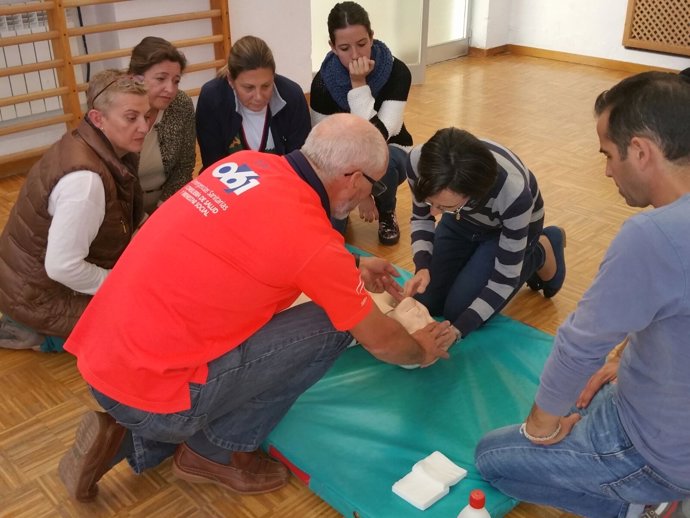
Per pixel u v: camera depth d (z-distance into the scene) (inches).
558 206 127.3
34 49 147.3
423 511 62.3
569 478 57.1
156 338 55.3
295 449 69.4
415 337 72.1
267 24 170.2
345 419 73.4
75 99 146.8
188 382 57.4
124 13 149.9
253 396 62.7
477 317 81.6
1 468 71.4
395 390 77.9
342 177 58.3
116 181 80.0
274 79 103.5
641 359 49.8
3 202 133.0
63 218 75.0
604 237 115.9
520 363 82.0
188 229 55.7
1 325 89.0
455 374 80.4
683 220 43.1
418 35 202.8
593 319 46.4
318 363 64.1
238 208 55.1
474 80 212.2
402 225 121.0
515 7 238.7
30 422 77.7
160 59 90.0
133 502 67.5
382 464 67.7
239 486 67.7
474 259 87.6
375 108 113.0
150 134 97.4
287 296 58.6
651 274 43.3
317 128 59.5
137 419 58.8
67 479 65.7
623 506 58.5
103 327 57.0
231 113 102.1
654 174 45.8
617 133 46.1
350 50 106.5
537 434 56.8
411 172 78.2
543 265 93.7
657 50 211.9
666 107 44.0
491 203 78.0
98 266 82.8
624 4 214.4
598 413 56.4
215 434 65.0
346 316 56.8
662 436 49.8
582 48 228.7
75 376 85.4
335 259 54.6
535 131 167.9
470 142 67.6
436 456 67.7
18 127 140.9
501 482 63.7
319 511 66.6
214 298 55.2
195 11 159.6
